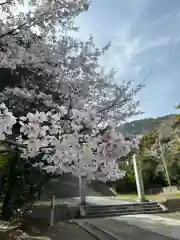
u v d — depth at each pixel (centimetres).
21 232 588
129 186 2170
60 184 1836
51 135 218
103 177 244
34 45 324
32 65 323
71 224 884
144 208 1200
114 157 218
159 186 2167
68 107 321
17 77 351
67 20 353
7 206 561
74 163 226
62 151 217
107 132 213
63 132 217
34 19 325
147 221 898
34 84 351
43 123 218
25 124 216
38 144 221
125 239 598
